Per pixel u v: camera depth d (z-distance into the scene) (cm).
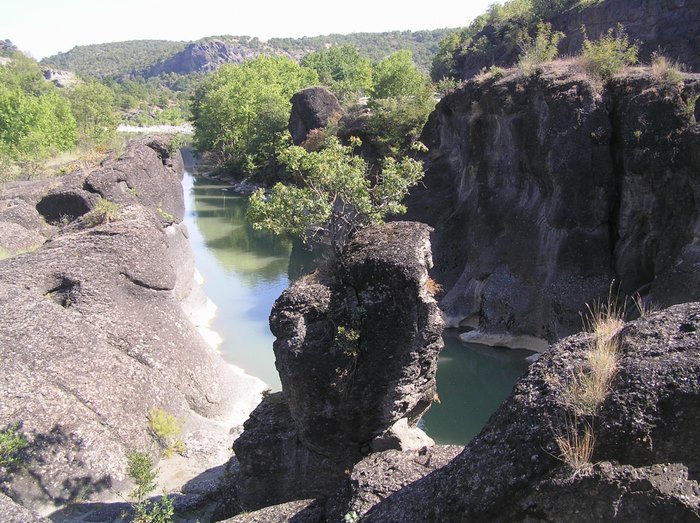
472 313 2877
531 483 597
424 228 1173
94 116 7475
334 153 1783
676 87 2231
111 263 1870
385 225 1216
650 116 2255
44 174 3609
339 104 6569
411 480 830
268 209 1750
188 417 1741
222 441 1692
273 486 1207
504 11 7400
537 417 614
